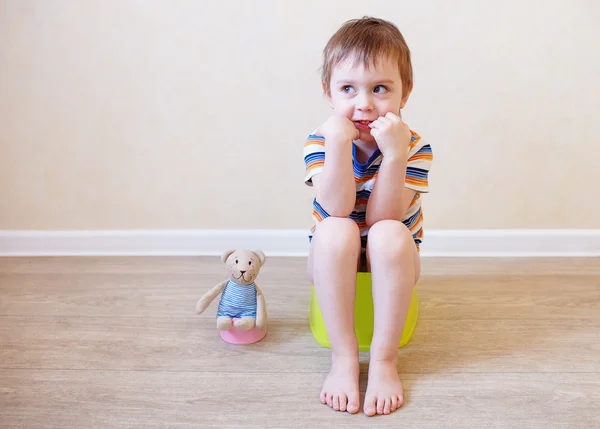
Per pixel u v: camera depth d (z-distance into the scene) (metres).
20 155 1.73
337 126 1.12
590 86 1.63
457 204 1.75
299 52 1.62
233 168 1.73
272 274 1.66
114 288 1.56
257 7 1.59
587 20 1.58
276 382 1.16
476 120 1.67
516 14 1.58
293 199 1.76
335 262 1.11
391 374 1.11
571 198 1.74
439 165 1.71
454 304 1.47
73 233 1.79
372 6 1.58
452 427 1.03
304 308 1.46
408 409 1.08
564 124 1.67
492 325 1.37
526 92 1.64
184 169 1.74
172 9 1.59
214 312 1.44
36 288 1.56
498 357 1.24
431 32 1.60
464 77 1.63
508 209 1.75
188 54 1.63
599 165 1.71
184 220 1.79
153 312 1.43
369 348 1.26
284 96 1.66
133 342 1.30
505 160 1.71
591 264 1.72
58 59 1.64
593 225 1.77
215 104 1.67
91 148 1.72
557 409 1.07
